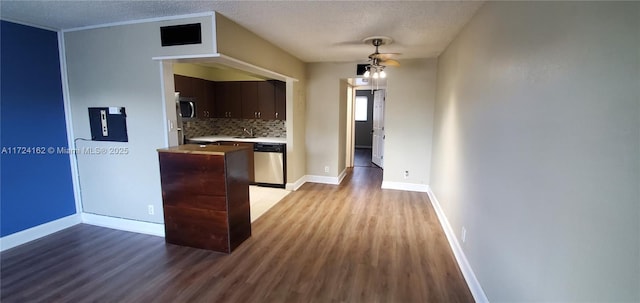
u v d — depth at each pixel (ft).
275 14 9.16
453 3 7.95
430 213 13.29
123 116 10.57
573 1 3.84
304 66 17.62
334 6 8.44
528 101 5.06
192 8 8.71
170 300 7.20
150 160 10.54
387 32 10.94
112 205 11.39
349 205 14.30
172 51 9.57
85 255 9.35
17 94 9.95
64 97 11.23
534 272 4.73
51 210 11.04
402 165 17.10
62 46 10.97
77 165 11.64
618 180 3.01
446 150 12.05
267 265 8.80
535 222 4.72
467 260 8.30
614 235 3.07
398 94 16.61
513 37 5.77
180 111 15.15
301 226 11.74
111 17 9.52
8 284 7.79
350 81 21.43
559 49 4.16
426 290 7.67
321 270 8.56
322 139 18.30
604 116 3.22
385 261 9.08
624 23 2.97
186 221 9.80
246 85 18.63
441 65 14.40
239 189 10.00
